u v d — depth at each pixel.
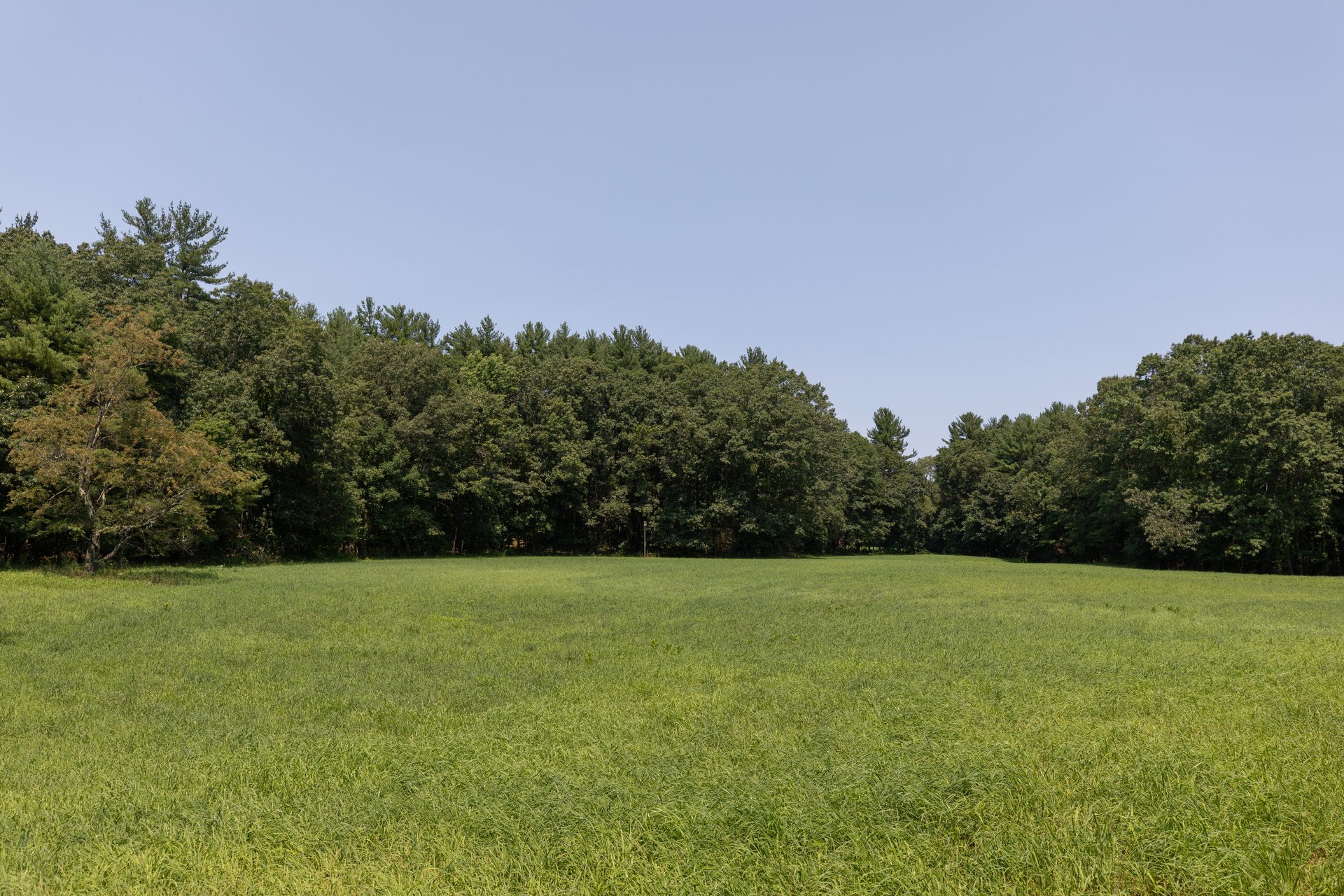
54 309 36.28
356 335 78.69
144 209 58.81
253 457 43.44
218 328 48.00
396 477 60.94
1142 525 57.19
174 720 10.74
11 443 30.77
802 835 5.91
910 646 16.56
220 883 5.52
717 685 12.60
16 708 11.16
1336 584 38.81
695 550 76.94
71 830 6.53
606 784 7.10
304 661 15.28
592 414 76.25
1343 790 6.64
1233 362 55.41
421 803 6.90
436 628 19.91
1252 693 10.97
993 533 90.94
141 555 41.44
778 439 72.19
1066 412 100.31
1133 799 6.39
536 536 73.44
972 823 6.11
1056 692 11.37
